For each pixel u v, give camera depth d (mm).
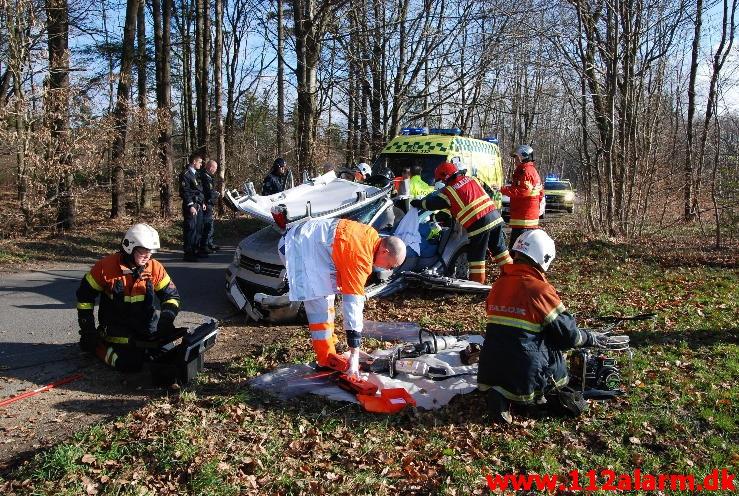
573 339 4406
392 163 11430
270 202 7910
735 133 14789
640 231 13609
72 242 12602
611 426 4426
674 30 14039
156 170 16500
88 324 5363
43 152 12719
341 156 21609
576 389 4879
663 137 16219
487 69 15977
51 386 5152
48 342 6344
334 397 4746
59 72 13148
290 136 20922
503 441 4184
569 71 14602
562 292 8453
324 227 4801
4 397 4961
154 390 5133
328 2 14188
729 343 6125
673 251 11523
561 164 37000
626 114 13195
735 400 4801
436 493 3574
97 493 3498
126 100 15531
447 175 8008
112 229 14461
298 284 4766
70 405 4816
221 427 4285
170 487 3557
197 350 5180
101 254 12062
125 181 16406
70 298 8273
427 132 12438
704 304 7695
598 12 13070
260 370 5422
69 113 13086
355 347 4816
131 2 15305
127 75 15375
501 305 4461
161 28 18188
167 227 15273
